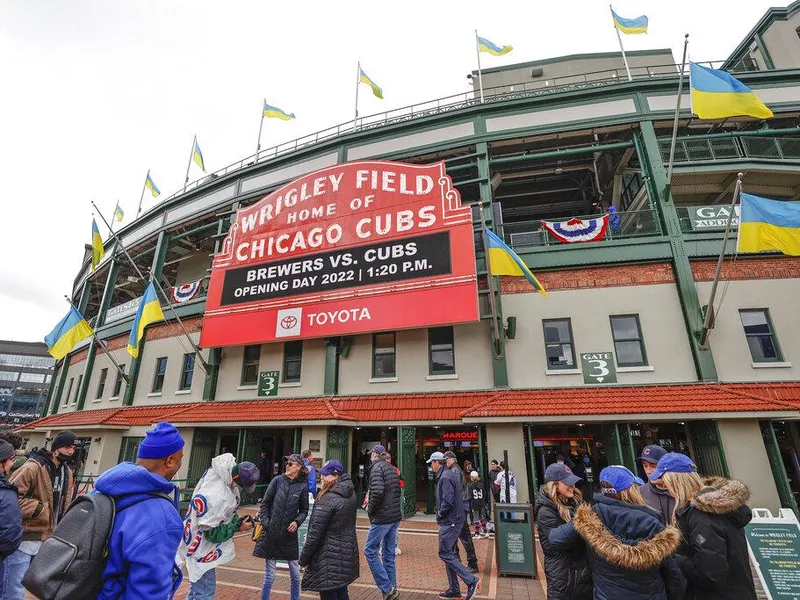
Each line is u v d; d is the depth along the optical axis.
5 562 4.52
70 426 19.77
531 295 14.46
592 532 3.11
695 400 11.50
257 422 14.74
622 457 11.73
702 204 17.75
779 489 10.69
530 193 22.39
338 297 15.61
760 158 15.16
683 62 13.17
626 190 20.23
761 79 16.22
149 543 2.15
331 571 4.44
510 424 12.60
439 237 14.84
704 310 12.93
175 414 16.91
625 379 13.03
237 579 7.27
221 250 19.98
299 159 19.98
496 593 6.49
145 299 17.72
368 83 21.47
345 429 14.65
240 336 16.75
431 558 8.59
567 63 24.09
